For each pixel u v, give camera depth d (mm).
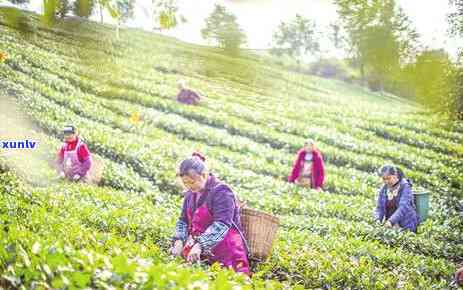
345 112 19625
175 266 4562
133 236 6859
